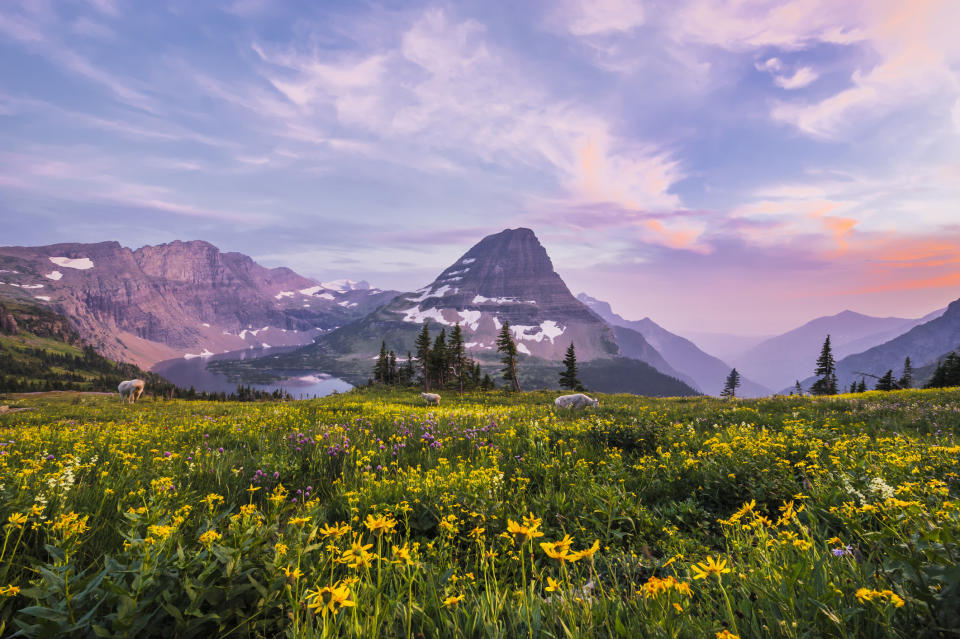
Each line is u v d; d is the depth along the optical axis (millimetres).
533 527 2412
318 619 2330
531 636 2273
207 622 2449
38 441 9602
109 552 3693
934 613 2090
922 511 2854
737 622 2408
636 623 2285
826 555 3010
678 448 8859
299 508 4859
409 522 4750
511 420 14578
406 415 16031
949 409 13961
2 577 2682
